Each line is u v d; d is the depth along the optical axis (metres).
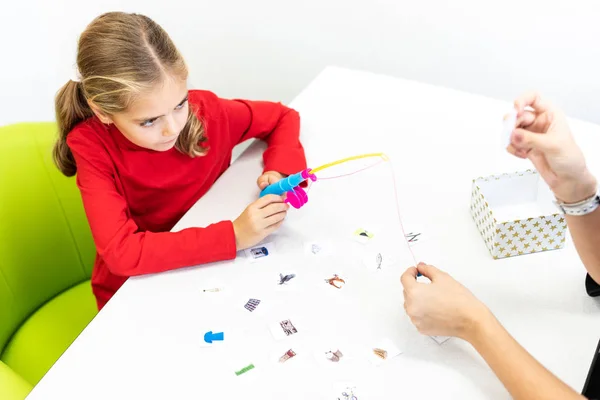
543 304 0.96
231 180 1.26
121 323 0.97
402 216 1.13
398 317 0.95
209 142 1.31
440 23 1.77
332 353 0.90
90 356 0.93
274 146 1.29
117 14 1.11
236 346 0.92
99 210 1.13
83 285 1.48
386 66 1.92
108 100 1.06
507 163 1.24
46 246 1.38
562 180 0.85
